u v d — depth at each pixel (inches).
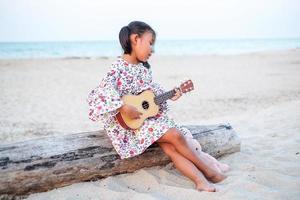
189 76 646.5
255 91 452.8
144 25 135.0
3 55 1866.4
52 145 130.4
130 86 137.6
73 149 131.5
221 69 772.6
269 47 3041.3
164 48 2773.1
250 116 280.1
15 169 120.3
